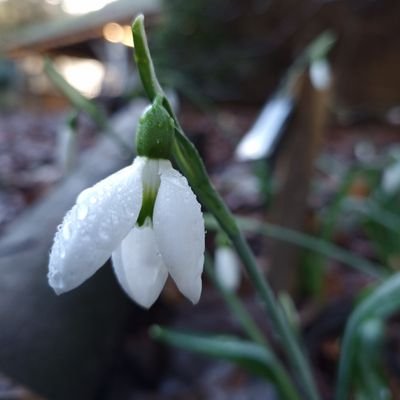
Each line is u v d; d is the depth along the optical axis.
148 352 0.22
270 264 0.25
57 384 0.15
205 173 0.09
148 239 0.08
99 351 0.18
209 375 0.21
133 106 0.39
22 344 0.15
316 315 0.24
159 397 0.20
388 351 0.20
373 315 0.13
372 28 0.74
